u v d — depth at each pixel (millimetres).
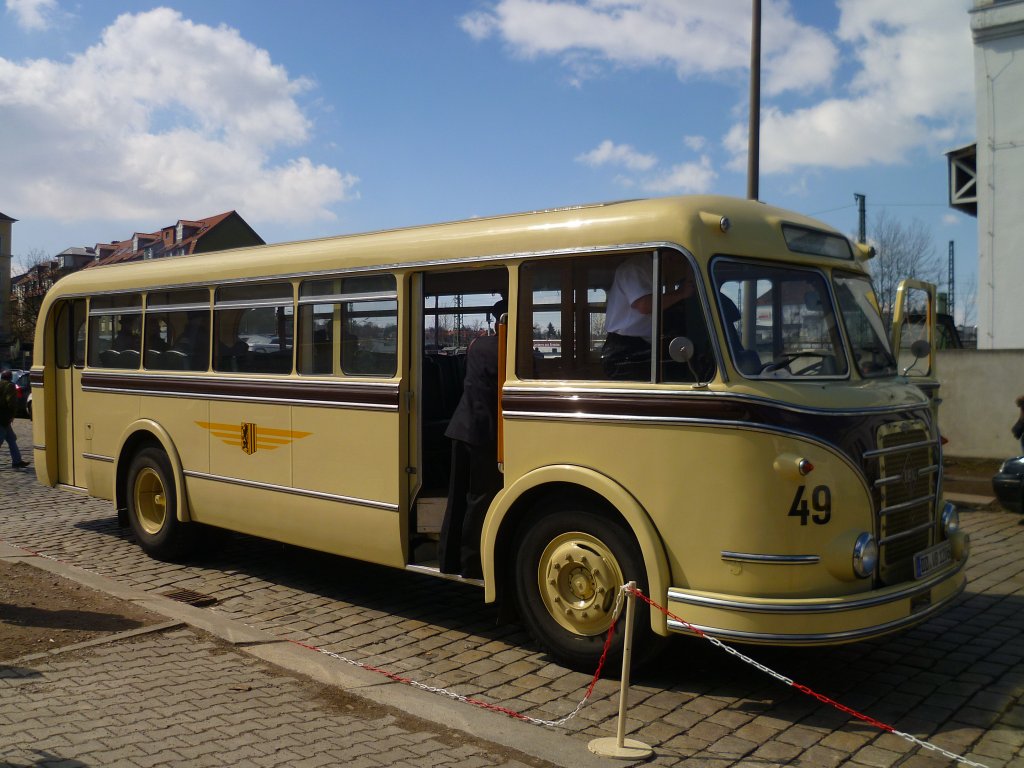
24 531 10227
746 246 5406
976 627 6602
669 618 5094
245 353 7934
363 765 4336
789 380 5250
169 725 4797
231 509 7992
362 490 6836
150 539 8867
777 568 4871
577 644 5605
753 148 12383
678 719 4918
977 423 14633
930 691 5348
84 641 6211
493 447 6117
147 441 9016
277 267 7582
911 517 5562
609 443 5410
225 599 7504
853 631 4863
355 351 6957
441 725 4863
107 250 75000
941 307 23578
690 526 5078
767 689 5383
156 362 8891
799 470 4852
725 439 4965
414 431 6609
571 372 5680
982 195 18312
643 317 5375
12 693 5230
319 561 8828
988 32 18000
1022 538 9742
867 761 4395
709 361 5094
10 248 69812
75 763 4305
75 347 9984
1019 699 5227
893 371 6281
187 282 8484
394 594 7637
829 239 6117
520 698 5254
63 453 10148
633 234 5434
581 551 5562
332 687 5438
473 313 7387
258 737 4656
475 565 6129
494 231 6137
